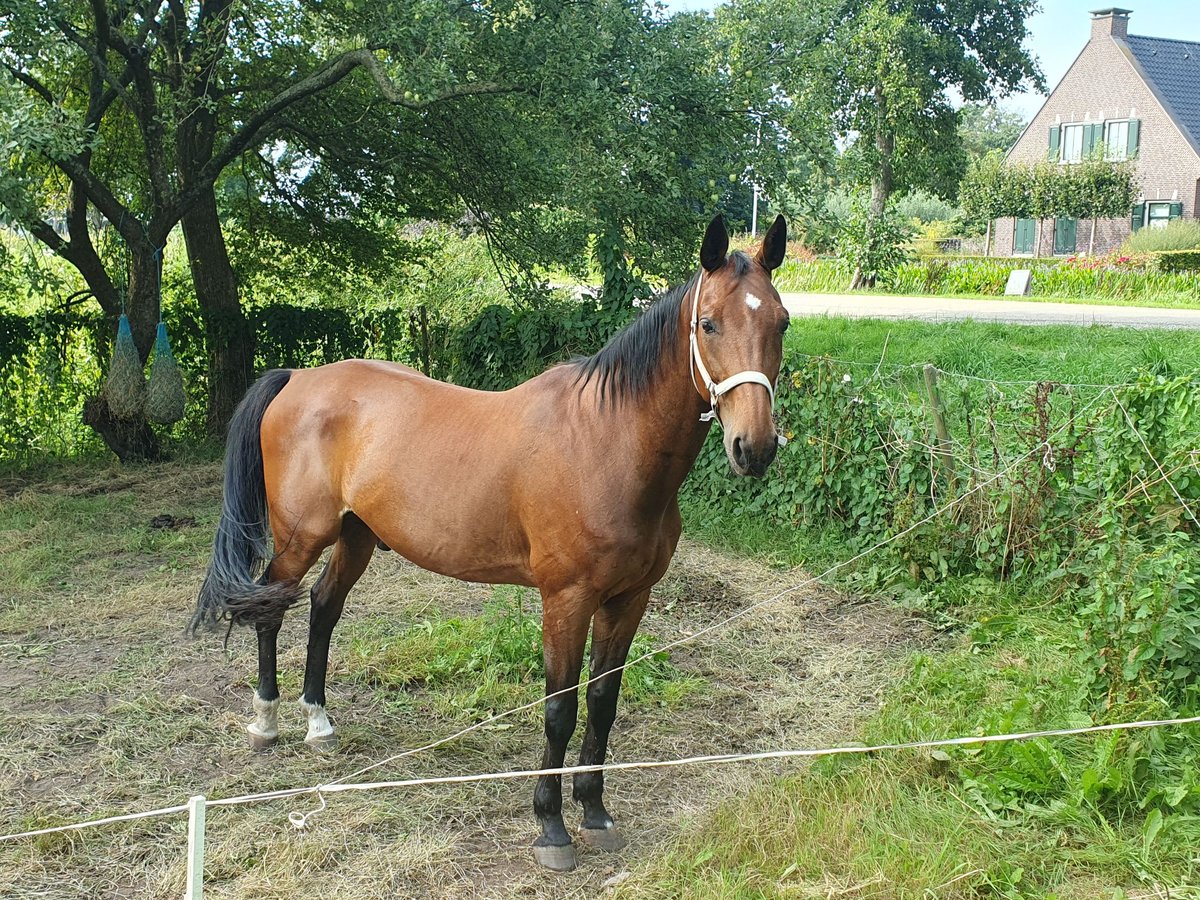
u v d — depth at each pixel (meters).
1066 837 3.31
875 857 3.20
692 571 6.58
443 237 14.48
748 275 2.98
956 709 4.31
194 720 4.36
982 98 31.30
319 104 10.55
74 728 4.28
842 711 4.54
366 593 6.19
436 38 7.82
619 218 8.86
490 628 5.22
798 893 3.06
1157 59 40.31
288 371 4.36
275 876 3.24
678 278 8.97
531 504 3.36
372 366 4.17
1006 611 5.60
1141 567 4.17
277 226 11.88
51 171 10.32
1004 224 40.62
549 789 3.37
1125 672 3.95
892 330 16.39
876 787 3.63
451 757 4.11
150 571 6.52
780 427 7.34
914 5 30.22
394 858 3.35
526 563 3.52
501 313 10.10
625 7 8.36
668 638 5.43
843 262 30.53
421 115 9.82
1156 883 3.06
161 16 10.49
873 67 29.02
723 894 3.05
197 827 2.43
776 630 5.58
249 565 4.17
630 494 3.20
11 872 3.24
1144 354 6.39
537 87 8.32
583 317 9.10
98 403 9.44
